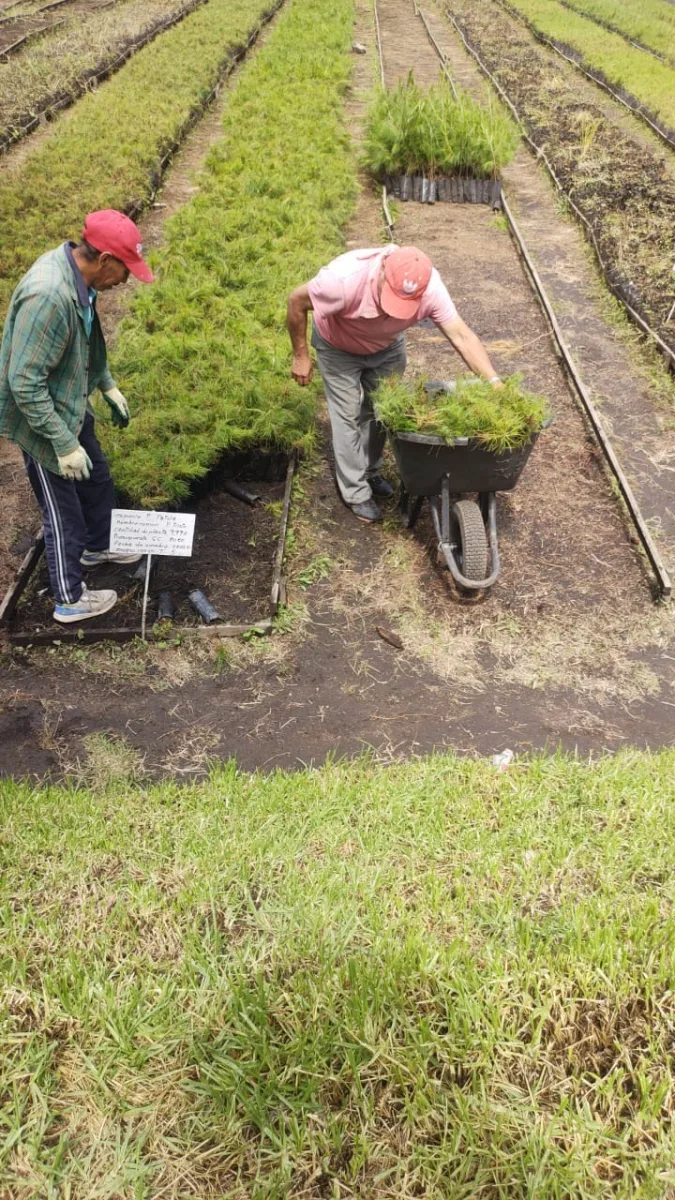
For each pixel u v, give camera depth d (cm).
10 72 1559
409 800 382
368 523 591
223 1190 234
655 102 1482
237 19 1988
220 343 671
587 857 348
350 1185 235
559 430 694
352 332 493
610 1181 235
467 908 321
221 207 1001
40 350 381
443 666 489
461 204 1147
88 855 346
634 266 941
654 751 437
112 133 1264
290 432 596
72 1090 255
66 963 290
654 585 539
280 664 486
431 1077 260
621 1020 278
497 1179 234
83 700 461
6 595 510
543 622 516
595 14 2291
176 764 425
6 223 980
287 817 373
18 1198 230
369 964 288
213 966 289
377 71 1725
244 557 554
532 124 1420
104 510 511
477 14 2277
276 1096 253
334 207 1050
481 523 502
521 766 415
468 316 867
